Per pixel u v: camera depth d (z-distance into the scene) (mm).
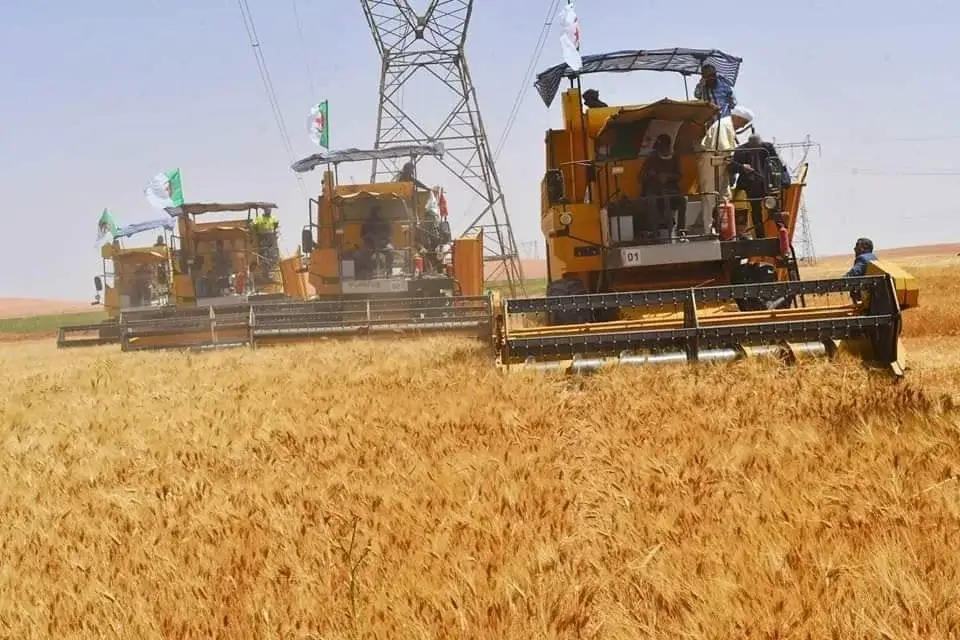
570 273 15781
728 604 3631
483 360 13352
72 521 5727
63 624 3979
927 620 3408
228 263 32781
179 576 4500
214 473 6992
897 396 7840
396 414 9102
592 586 3979
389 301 22500
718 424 7449
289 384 12469
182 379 14547
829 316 10898
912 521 4484
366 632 3684
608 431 7418
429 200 28281
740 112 17266
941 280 39125
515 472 6203
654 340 10867
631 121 15406
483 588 4020
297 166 26938
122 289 35281
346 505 5680
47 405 12414
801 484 5312
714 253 14398
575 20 16234
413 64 40531
